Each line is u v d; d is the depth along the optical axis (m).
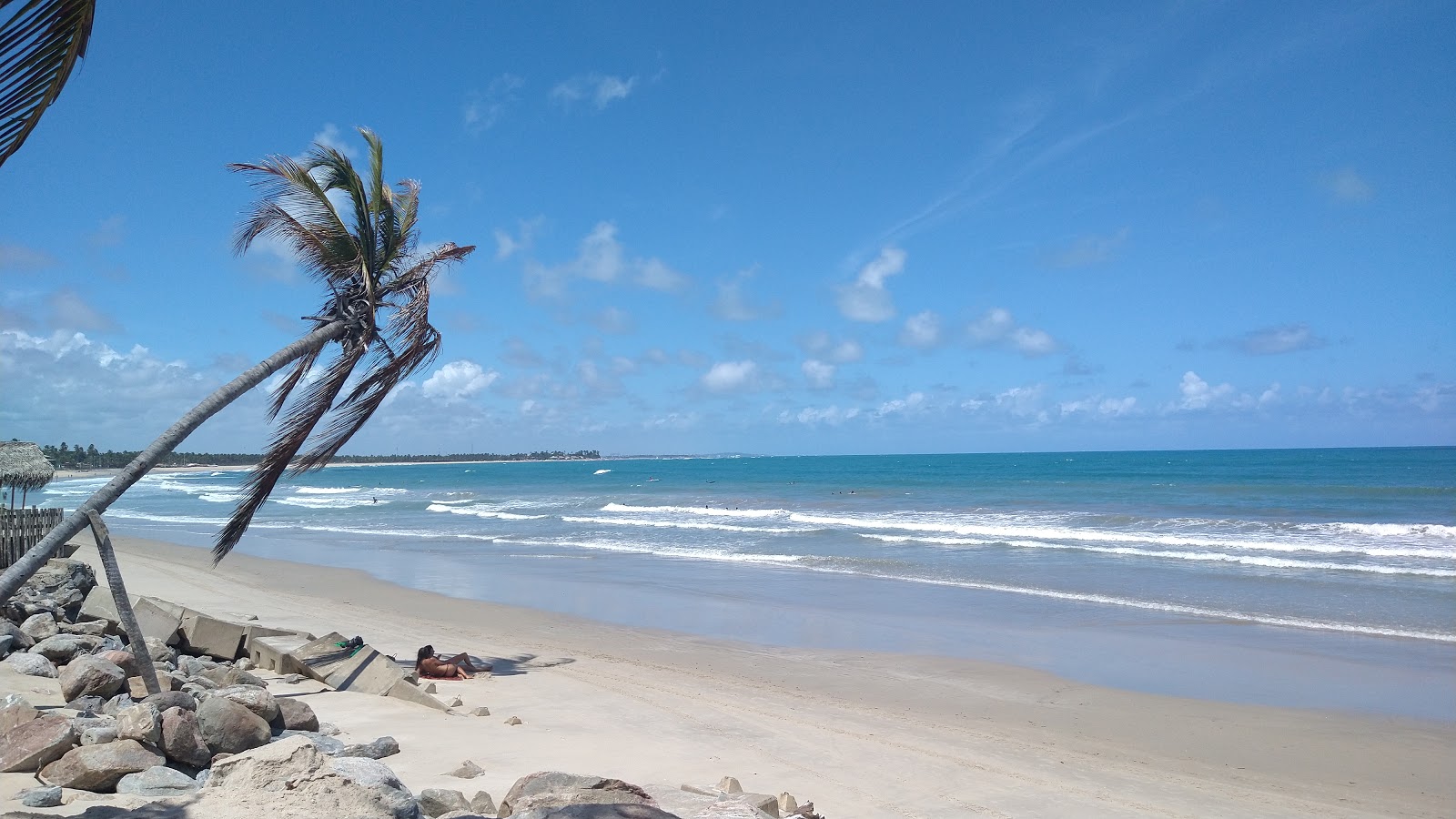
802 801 7.00
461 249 10.33
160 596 17.36
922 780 7.80
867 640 14.23
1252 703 10.62
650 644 13.89
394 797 4.59
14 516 13.80
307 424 8.95
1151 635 14.23
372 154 9.62
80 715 6.64
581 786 5.10
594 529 34.50
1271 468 77.75
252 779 4.64
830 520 35.66
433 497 63.94
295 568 23.67
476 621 15.91
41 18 3.13
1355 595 16.95
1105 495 47.47
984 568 21.64
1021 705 10.55
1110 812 7.21
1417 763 8.57
